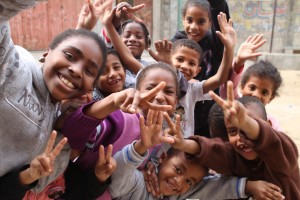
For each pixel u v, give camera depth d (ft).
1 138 4.46
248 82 8.70
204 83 8.30
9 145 4.54
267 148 5.54
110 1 7.86
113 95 4.72
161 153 6.61
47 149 4.42
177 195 6.42
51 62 4.81
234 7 44.39
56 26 41.75
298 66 37.76
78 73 4.75
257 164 6.20
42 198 5.37
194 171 6.14
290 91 27.63
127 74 8.33
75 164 5.67
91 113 4.80
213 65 10.01
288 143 5.79
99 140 5.66
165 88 6.34
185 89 7.69
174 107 6.61
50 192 5.44
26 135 4.58
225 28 8.54
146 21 44.29
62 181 5.58
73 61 4.84
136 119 6.21
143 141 5.42
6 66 4.22
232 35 8.47
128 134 6.03
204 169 6.28
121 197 6.11
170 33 44.32
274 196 5.81
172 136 5.81
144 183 6.28
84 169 5.62
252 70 8.69
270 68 8.65
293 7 43.55
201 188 6.40
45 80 4.82
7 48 4.20
